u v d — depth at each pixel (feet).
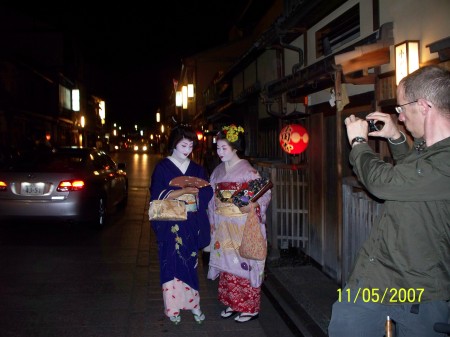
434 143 7.97
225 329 15.26
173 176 15.31
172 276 15.19
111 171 35.24
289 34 25.96
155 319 16.05
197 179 15.53
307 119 23.45
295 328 14.94
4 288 18.93
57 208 28.02
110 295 18.34
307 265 21.76
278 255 22.76
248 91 36.45
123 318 16.07
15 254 24.27
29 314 16.29
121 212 38.32
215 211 15.81
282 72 29.43
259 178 15.26
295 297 17.44
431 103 7.91
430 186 7.65
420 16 14.10
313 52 23.94
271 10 42.16
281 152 28.86
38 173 28.25
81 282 19.88
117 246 26.45
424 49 13.91
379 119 9.53
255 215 15.10
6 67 67.10
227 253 15.56
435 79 7.94
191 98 96.32
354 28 19.88
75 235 29.17
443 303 8.20
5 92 65.05
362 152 8.68
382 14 16.51
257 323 15.78
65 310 16.71
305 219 22.98
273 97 24.95
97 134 159.84
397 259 8.14
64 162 30.66
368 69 16.70
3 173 28.32
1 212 27.89
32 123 81.30
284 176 23.22
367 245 8.77
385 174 8.03
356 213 15.15
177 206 14.94
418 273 7.98
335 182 19.66
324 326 14.71
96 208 29.86
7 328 15.11
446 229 7.83
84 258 23.75
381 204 13.25
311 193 22.35
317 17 22.76
